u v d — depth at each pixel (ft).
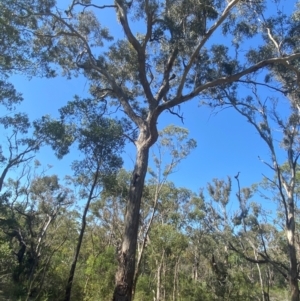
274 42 42.98
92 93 51.62
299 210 62.23
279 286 94.27
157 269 75.87
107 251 67.56
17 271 59.36
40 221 85.81
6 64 36.52
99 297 59.82
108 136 55.11
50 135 55.77
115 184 60.85
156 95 40.50
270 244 72.02
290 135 46.70
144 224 86.84
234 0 34.71
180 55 40.93
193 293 73.10
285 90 43.24
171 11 38.78
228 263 82.69
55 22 45.14
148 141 36.17
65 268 61.16
